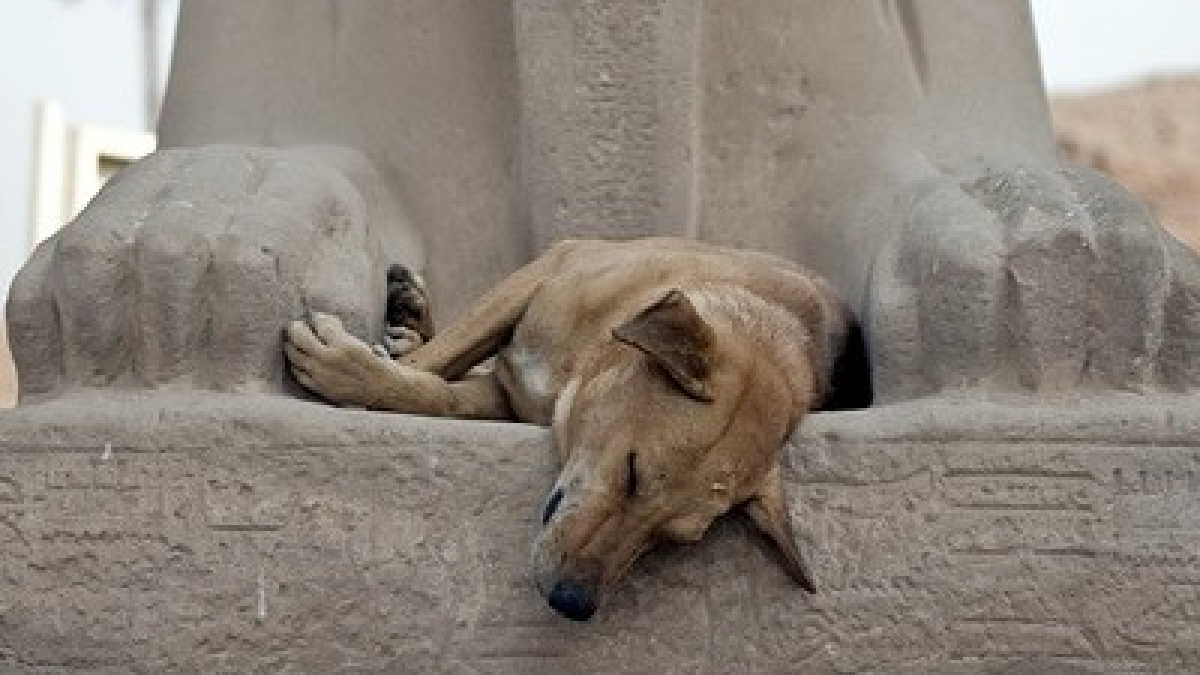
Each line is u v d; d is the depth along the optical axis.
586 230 3.26
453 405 2.96
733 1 3.50
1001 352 2.86
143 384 2.87
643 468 2.54
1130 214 2.89
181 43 3.59
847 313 3.07
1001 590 2.75
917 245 2.98
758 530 2.66
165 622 2.76
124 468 2.79
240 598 2.75
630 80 3.24
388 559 2.76
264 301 2.86
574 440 2.64
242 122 3.49
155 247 2.84
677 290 2.59
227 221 2.89
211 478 2.78
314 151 3.36
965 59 3.51
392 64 3.51
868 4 3.51
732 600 2.73
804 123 3.47
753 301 2.83
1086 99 8.59
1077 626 2.75
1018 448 2.77
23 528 2.79
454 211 3.46
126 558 2.77
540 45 3.25
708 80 3.48
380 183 3.43
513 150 3.46
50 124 7.40
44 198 7.32
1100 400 2.83
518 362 2.96
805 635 2.73
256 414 2.78
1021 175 3.01
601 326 2.87
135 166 3.08
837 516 2.75
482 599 2.75
